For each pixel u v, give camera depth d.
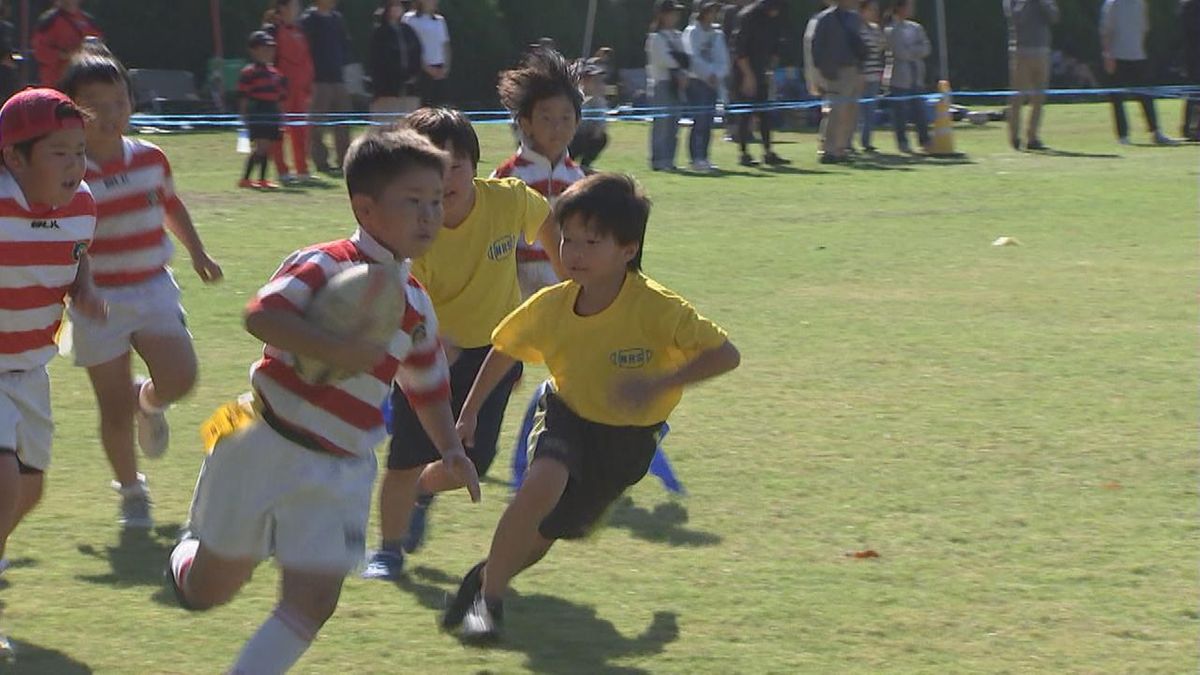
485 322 14.15
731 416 19.61
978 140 60.91
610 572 14.00
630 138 58.69
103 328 14.71
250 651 9.89
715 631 12.55
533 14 74.94
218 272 15.98
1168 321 26.03
